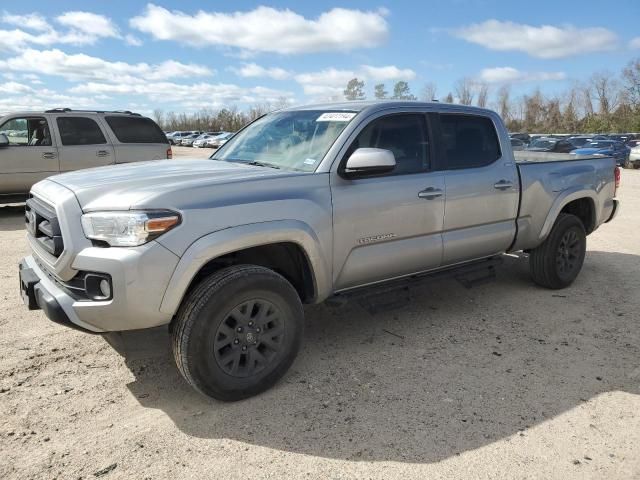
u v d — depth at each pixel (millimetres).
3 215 10367
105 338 4254
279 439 2971
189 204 3090
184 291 3074
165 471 2688
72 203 3121
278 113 4773
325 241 3643
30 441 2904
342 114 4098
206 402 3357
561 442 2971
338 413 3240
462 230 4602
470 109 4801
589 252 7574
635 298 5488
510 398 3441
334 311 5008
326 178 3684
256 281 3275
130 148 10898
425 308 5129
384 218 3969
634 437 3027
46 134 10078
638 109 63156
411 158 4250
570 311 5082
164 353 4023
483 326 4680
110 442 2916
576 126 73688
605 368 3891
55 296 3127
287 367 3549
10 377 3598
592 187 5832
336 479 2645
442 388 3561
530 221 5184
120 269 2904
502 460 2805
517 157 6742
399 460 2795
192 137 64125
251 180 3389
